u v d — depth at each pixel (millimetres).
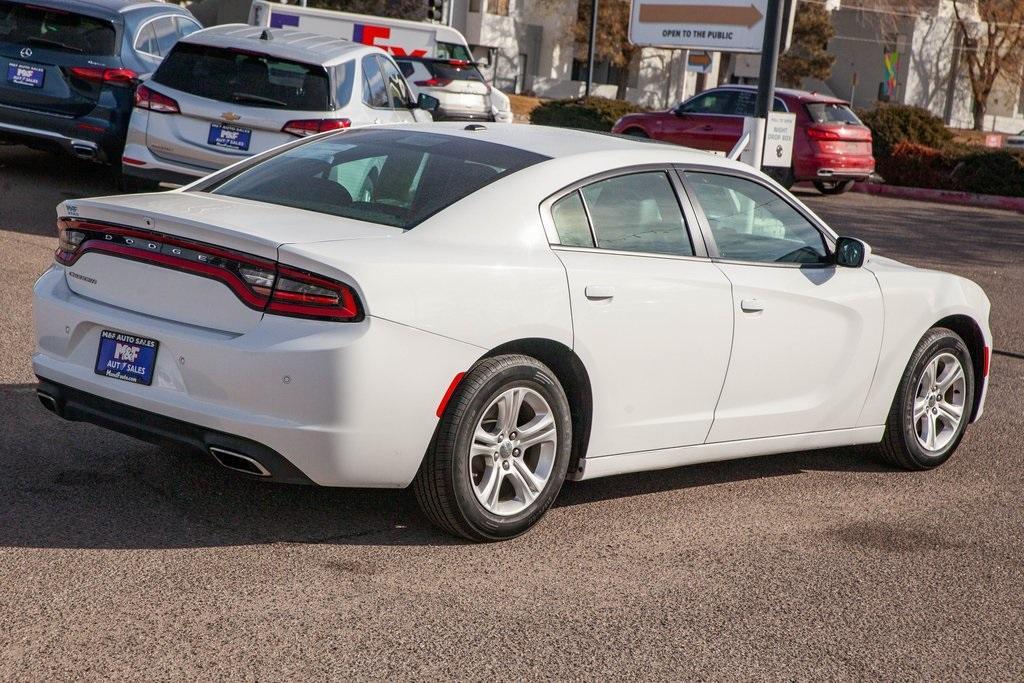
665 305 5145
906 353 6324
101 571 4250
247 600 4117
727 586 4652
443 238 4629
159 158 11000
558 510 5387
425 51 22125
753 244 5668
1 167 13930
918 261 14828
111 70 12164
